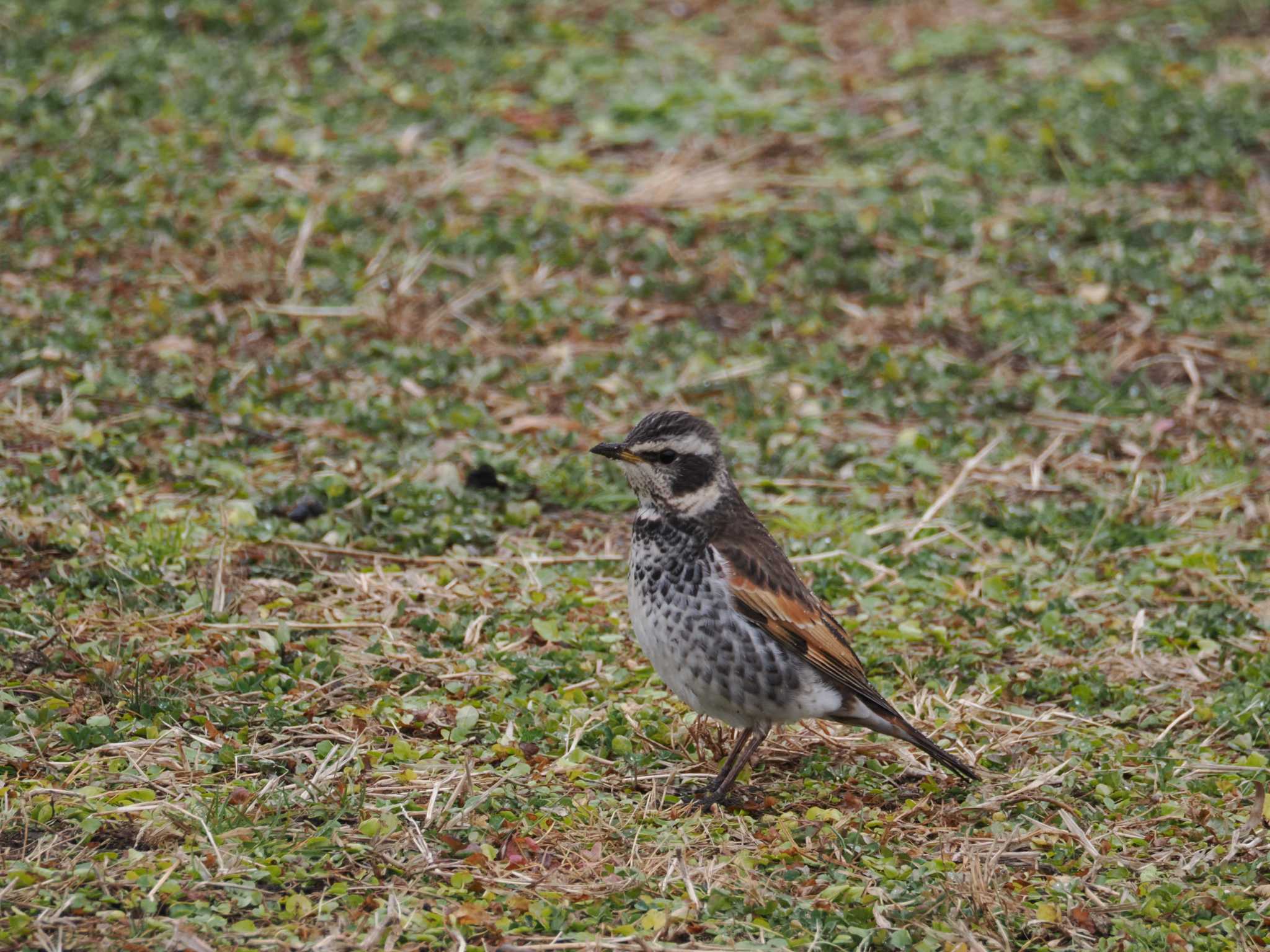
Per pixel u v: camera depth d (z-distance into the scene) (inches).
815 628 353.7
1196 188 756.6
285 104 785.6
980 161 770.8
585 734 378.6
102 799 330.6
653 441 351.3
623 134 795.4
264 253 652.1
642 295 664.4
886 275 681.0
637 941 291.1
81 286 630.5
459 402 574.9
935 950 297.6
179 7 863.1
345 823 329.7
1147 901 314.5
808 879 317.7
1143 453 567.5
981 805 353.7
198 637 410.3
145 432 534.0
